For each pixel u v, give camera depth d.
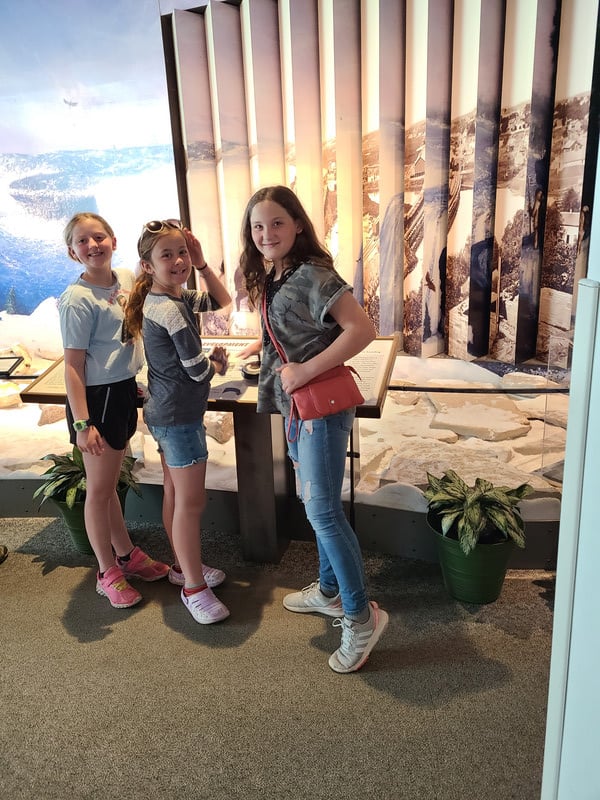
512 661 2.09
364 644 2.06
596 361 1.00
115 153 4.61
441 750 1.79
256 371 2.41
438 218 4.31
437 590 2.45
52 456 2.81
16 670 2.15
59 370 2.57
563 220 3.99
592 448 1.03
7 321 5.14
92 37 4.27
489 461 3.02
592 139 3.26
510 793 1.66
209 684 2.06
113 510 2.52
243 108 4.23
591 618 1.09
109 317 2.16
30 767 1.81
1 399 4.17
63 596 2.53
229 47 4.06
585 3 3.55
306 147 4.24
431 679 2.03
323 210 4.46
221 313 4.64
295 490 2.78
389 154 4.21
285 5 3.93
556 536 2.48
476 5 3.75
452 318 4.49
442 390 3.96
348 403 1.85
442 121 4.11
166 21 4.14
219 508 2.89
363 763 1.76
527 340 4.33
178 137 4.45
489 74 3.88
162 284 2.07
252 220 1.78
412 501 2.67
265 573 2.61
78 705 2.00
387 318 4.59
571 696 1.17
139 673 2.12
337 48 3.98
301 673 2.08
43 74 4.46
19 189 4.82
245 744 1.84
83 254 2.11
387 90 4.05
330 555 2.00
